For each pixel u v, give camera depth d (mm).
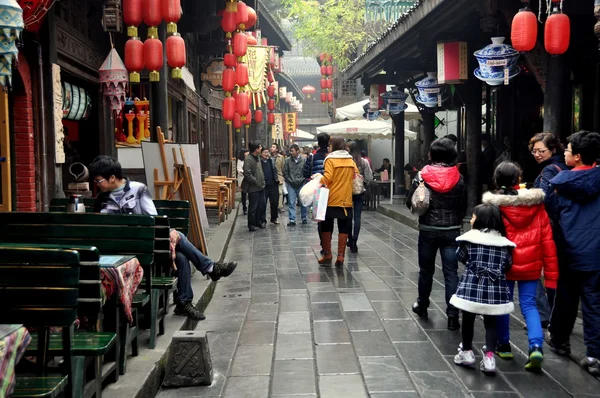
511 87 15742
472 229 4980
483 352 4957
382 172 22062
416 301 6840
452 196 6055
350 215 9430
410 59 16875
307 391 4582
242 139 32875
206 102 21375
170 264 5629
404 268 9352
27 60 7383
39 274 3135
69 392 3256
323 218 9047
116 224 4652
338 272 9070
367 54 17594
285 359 5297
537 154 5762
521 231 4918
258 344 5699
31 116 7480
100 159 5367
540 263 4930
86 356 3600
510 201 4859
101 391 3979
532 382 4715
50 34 7531
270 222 15820
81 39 9008
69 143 10219
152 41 8352
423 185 6059
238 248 11500
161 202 6922
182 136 16594
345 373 4957
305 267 9508
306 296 7582
